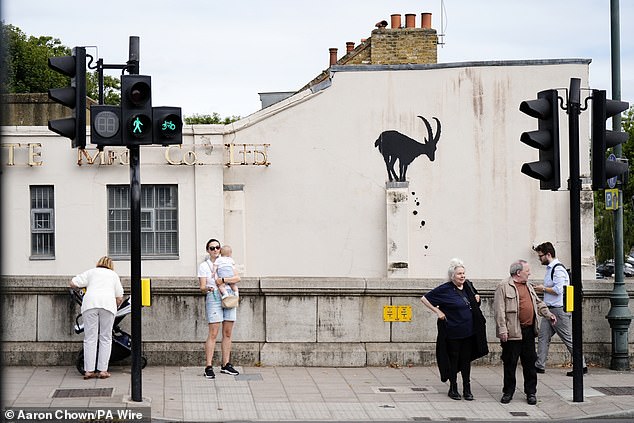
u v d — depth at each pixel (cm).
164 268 2778
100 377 1398
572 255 1314
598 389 1404
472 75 2852
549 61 2839
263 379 1435
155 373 1452
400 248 2809
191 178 2791
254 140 2830
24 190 2764
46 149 2766
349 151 2847
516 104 2847
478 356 1337
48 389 1319
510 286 1314
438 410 1277
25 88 5222
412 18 3341
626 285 1616
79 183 2777
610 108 1299
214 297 1428
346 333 1552
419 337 1562
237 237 2806
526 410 1284
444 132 2853
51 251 2781
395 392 1370
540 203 2841
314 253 2841
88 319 1386
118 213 2791
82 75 1195
